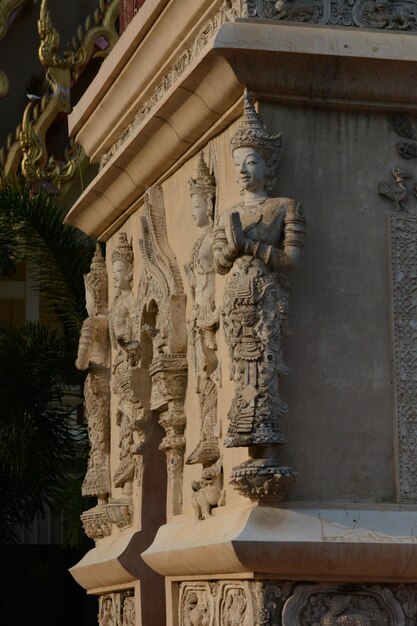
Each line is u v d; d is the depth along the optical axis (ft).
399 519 33.91
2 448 66.95
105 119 49.44
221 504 36.40
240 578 34.35
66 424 67.97
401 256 35.55
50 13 84.79
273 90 35.27
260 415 33.12
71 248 68.39
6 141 82.33
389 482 34.65
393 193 35.73
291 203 34.14
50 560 75.36
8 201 68.08
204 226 38.91
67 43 84.58
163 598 44.60
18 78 83.10
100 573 47.21
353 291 35.22
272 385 33.37
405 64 35.27
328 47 34.83
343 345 34.94
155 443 44.62
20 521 71.00
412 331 35.32
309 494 34.09
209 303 37.96
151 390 44.06
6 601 73.72
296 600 33.37
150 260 43.68
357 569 33.40
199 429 38.73
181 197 41.98
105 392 49.85
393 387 35.01
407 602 34.01
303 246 34.47
